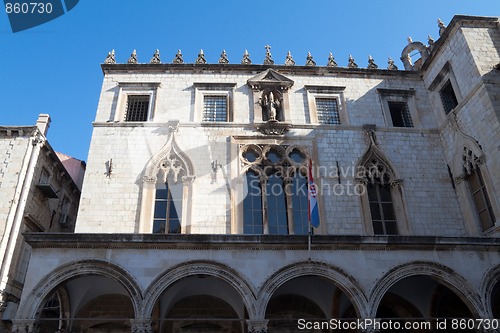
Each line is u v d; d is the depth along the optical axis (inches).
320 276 674.8
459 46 962.7
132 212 876.6
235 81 1062.4
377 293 665.0
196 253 674.8
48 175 1123.3
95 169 914.7
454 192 951.0
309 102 1042.7
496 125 835.4
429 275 691.4
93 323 820.0
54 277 645.3
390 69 1112.8
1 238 892.0
